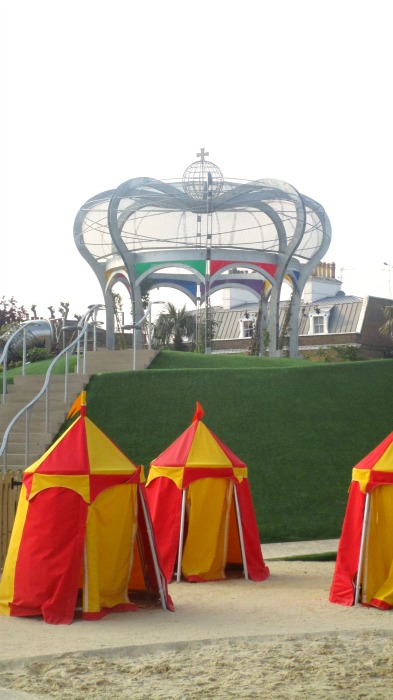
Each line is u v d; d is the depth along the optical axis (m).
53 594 10.74
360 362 25.05
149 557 11.77
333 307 65.31
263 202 30.64
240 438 20.94
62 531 10.91
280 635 9.80
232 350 65.12
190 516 14.19
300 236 30.33
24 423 21.09
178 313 55.94
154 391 22.75
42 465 11.24
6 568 11.40
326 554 15.93
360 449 20.84
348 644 9.46
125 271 31.05
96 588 10.89
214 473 14.22
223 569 14.26
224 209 30.55
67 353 22.12
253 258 31.03
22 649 9.10
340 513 18.55
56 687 7.77
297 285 33.56
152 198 29.84
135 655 9.03
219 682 7.91
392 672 8.25
